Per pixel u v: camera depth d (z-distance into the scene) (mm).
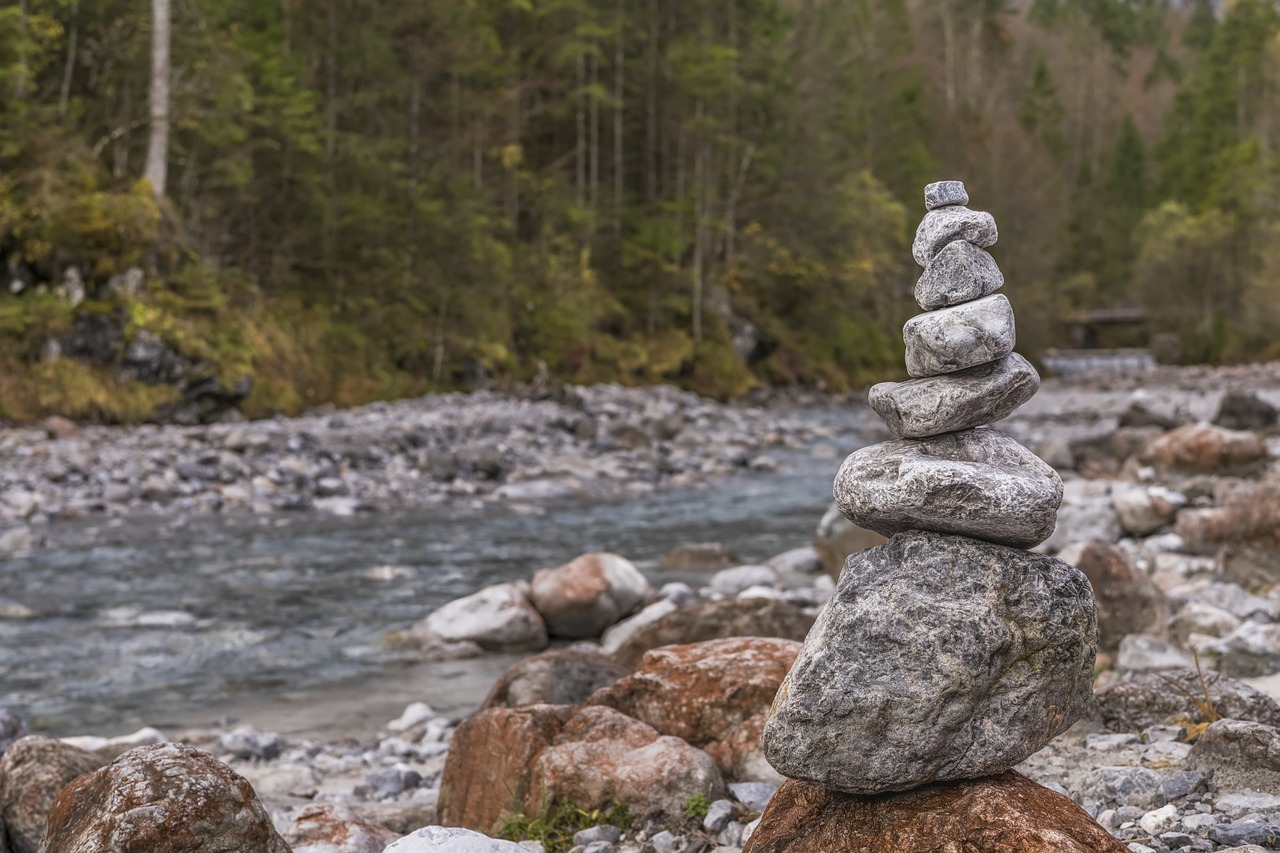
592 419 26141
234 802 3320
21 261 22688
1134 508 11148
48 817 3463
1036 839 2670
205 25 27250
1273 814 3502
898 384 3064
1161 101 104812
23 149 23344
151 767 3350
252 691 7523
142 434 19828
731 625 6480
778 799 3230
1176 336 67312
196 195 28719
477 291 33594
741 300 45469
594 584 8812
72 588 10578
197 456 17531
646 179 45438
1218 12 126375
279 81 28656
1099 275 80875
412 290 32500
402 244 32438
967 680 2820
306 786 5504
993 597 2873
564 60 40781
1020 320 63719
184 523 14297
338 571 11516
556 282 38000
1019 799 2830
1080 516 11133
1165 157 87125
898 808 2945
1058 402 37781
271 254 30578
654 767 4211
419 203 32406
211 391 23266
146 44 26547
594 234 40781
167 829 3189
